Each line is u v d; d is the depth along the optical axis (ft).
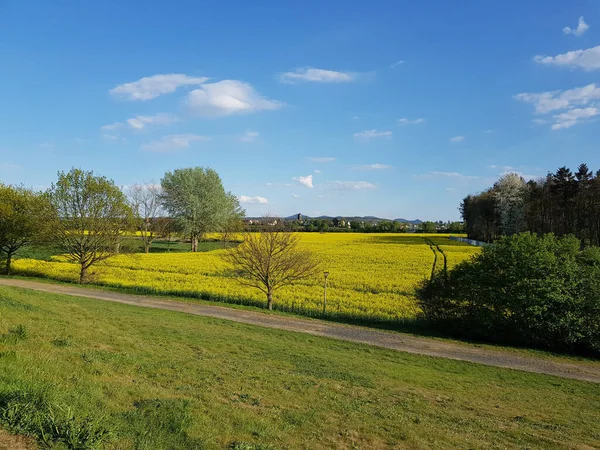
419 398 37.58
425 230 479.82
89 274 118.32
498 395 42.39
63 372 27.25
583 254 74.18
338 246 253.24
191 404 26.08
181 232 237.86
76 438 16.72
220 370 38.11
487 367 55.42
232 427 23.68
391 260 179.93
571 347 66.13
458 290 74.69
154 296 97.45
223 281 121.08
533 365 58.08
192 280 122.01
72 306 63.31
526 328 67.87
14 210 127.75
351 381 40.96
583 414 38.50
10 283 104.06
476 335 72.79
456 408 35.81
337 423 27.73
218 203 234.79
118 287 108.78
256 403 29.78
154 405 24.29
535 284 67.92
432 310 76.43
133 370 33.32
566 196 261.44
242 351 49.65
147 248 230.07
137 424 20.83
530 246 73.41
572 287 66.85
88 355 33.78
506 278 71.00
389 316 83.82
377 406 33.24
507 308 70.23
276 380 37.32
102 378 28.71
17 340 33.96
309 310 87.56
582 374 55.21
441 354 60.75
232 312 82.43
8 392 19.60
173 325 61.21
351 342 63.93
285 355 50.03
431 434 27.71
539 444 28.53
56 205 115.85
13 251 135.44
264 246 91.71
